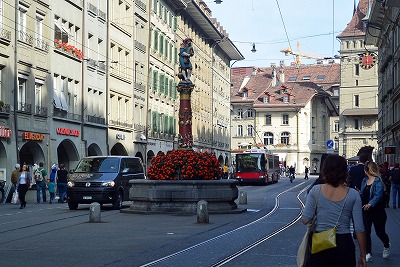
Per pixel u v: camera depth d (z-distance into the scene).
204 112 84.44
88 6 48.25
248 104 122.94
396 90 56.34
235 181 26.80
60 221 21.77
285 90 121.88
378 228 13.33
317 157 123.00
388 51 66.38
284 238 16.95
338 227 6.97
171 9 70.62
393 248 15.24
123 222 21.47
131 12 57.75
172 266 11.94
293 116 120.19
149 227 19.70
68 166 46.16
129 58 57.69
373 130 109.75
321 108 124.00
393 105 61.69
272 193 48.16
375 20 68.81
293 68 144.12
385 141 71.94
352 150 111.19
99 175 27.98
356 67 110.12
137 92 59.44
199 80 81.50
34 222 21.30
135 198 26.06
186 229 19.17
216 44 90.38
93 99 49.50
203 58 84.12
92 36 49.25
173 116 71.56
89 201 27.38
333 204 7.00
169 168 26.06
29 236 16.98
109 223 21.05
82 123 46.69
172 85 71.31
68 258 12.87
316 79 141.62
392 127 60.66
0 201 33.25
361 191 13.17
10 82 36.41
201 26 80.69
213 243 15.68
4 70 35.97
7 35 36.00
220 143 95.25
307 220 7.09
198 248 14.66
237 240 16.36
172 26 70.81
